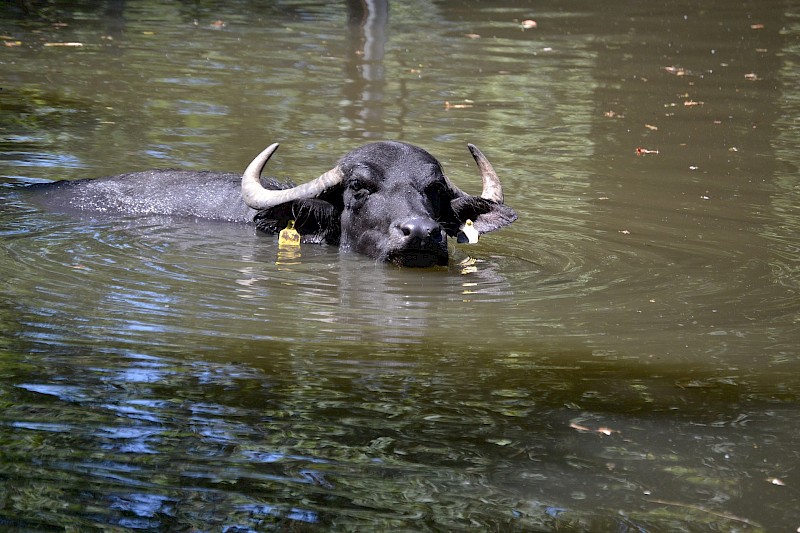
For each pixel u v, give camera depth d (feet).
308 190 65.92
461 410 40.70
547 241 67.51
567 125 101.19
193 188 72.59
